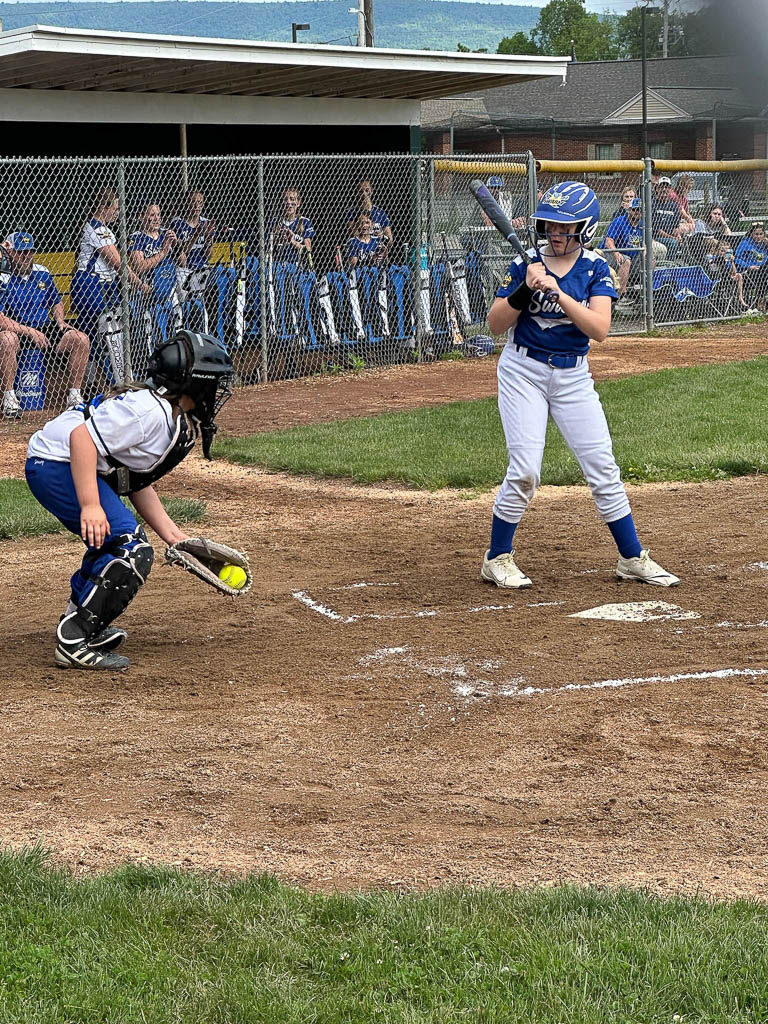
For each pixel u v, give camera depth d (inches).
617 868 429.1
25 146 1849.2
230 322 1753.2
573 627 687.1
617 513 761.0
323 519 978.1
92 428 586.2
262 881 409.1
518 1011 334.0
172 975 354.0
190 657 650.8
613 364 1784.0
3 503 1011.3
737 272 2345.0
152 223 1603.1
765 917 382.3
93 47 1430.9
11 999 342.3
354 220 1862.7
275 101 1900.8
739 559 820.0
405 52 1737.2
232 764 518.9
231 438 1306.6
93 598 619.8
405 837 455.2
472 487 1082.1
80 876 423.5
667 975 347.9
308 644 668.7
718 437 1218.6
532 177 1925.4
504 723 557.0
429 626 694.5
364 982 350.0
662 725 550.6
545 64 1921.8
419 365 1862.7
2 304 1464.1
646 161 2124.8
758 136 5098.4
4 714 573.0
